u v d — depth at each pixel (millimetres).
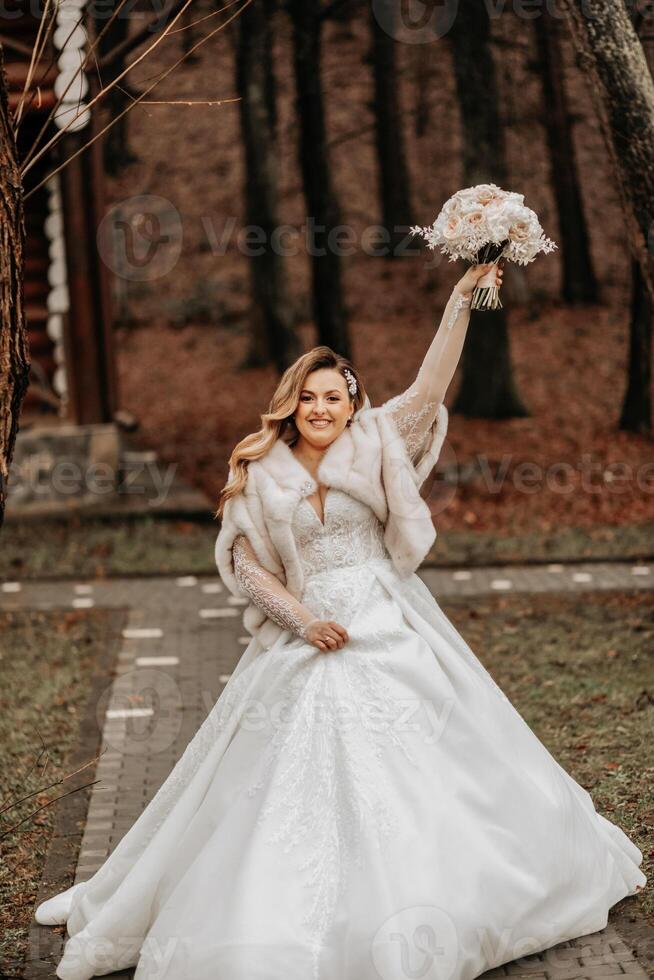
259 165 16438
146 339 22312
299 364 3457
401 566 3543
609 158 5711
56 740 5477
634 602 7711
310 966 2889
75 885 3934
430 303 21844
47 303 12117
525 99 18578
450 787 3172
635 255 5805
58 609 8070
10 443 3264
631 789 4520
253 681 3379
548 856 3244
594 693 5766
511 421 14672
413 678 3291
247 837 3102
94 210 11453
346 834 3047
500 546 9617
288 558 3438
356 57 22500
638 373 13898
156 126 24141
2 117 3195
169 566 9266
